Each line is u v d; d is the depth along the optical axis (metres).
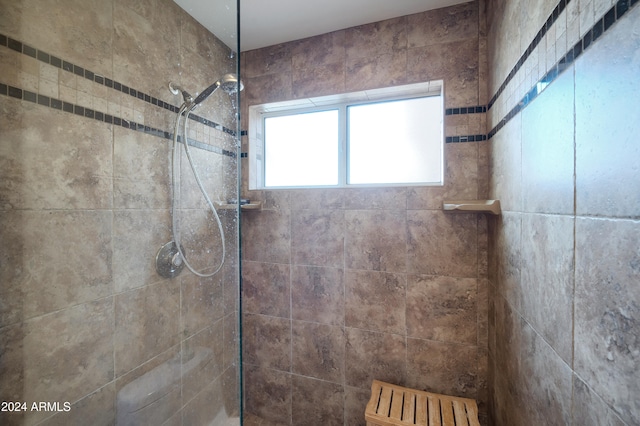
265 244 1.63
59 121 0.82
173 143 1.12
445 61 1.32
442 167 1.34
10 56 0.72
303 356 1.56
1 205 0.71
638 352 0.38
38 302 0.78
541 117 0.69
